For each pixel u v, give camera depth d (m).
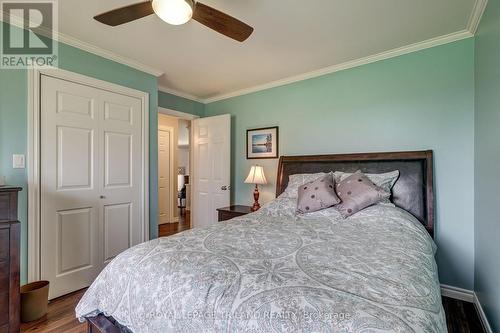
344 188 2.20
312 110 3.15
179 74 3.21
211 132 3.98
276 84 3.47
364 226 1.79
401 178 2.37
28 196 2.10
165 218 5.53
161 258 1.19
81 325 1.90
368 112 2.74
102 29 2.19
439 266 2.31
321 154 3.06
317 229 1.71
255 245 1.35
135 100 2.89
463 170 2.23
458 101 2.26
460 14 1.96
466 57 2.23
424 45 2.40
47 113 2.21
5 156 2.00
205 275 1.02
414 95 2.47
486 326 1.82
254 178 3.34
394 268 1.05
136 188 2.90
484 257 1.90
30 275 2.10
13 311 1.69
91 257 2.52
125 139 2.80
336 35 2.28
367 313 0.74
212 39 2.35
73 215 2.39
